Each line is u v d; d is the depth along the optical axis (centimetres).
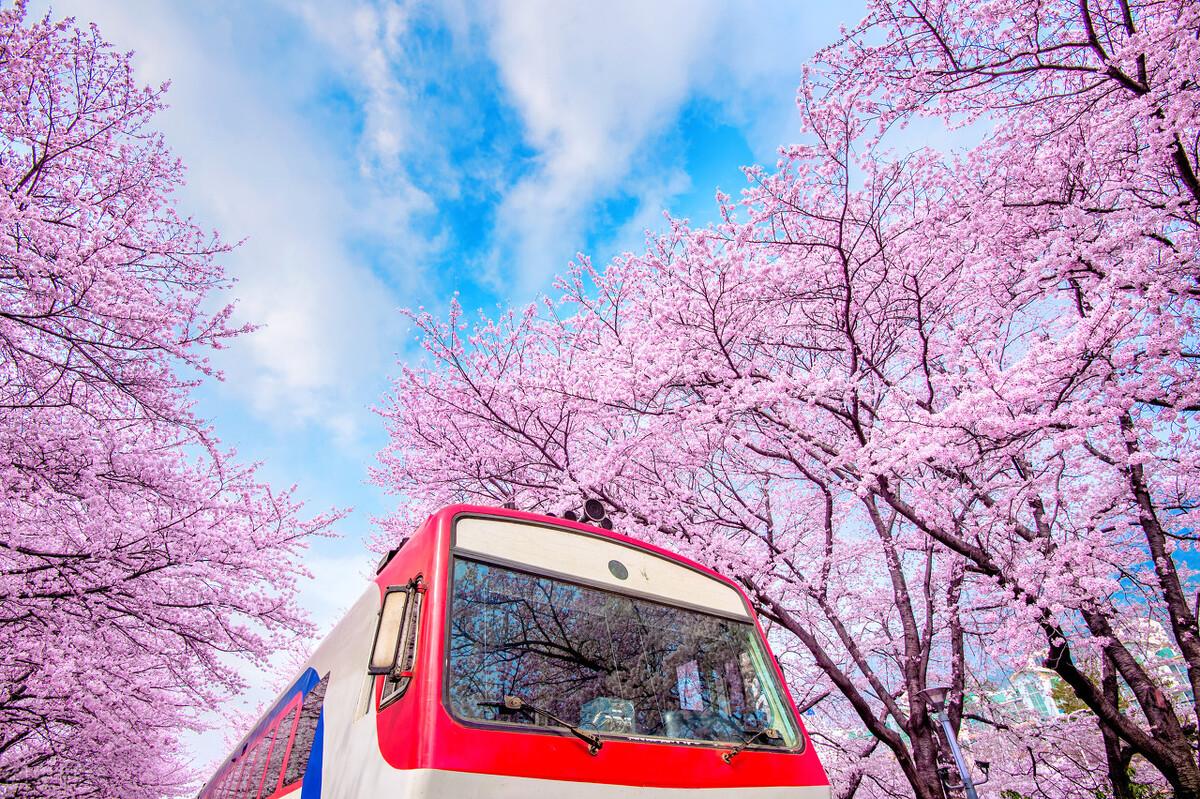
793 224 791
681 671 367
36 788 1312
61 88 741
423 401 1023
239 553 898
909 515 712
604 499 857
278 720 544
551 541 384
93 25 723
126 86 770
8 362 770
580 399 878
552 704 302
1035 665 923
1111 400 589
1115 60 581
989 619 908
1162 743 643
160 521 831
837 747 1116
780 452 866
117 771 1445
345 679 382
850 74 694
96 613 852
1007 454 638
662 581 413
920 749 763
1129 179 738
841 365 949
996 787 1127
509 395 909
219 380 827
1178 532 718
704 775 316
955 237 766
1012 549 707
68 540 794
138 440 837
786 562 961
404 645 292
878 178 776
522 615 331
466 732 264
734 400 791
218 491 966
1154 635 827
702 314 802
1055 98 670
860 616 1028
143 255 831
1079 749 1036
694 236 760
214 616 931
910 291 802
